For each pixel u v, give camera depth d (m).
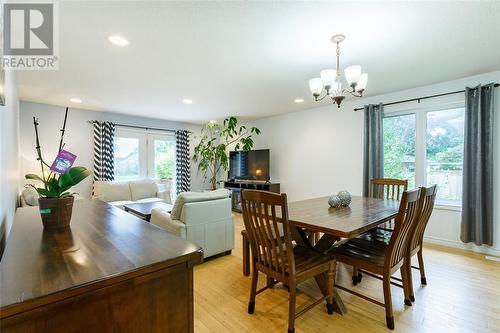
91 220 1.42
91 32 1.96
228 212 3.04
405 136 3.69
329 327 1.69
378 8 1.68
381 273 1.70
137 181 5.04
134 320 0.77
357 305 1.96
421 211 1.86
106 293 0.71
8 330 0.57
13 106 2.35
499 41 2.14
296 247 2.03
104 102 4.19
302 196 4.98
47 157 4.33
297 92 3.63
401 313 1.84
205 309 1.90
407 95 3.59
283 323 1.74
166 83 3.21
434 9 1.69
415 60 2.54
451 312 1.84
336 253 1.94
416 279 2.36
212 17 1.78
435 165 3.43
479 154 2.90
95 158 4.81
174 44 2.17
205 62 2.55
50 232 1.17
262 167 5.44
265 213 1.64
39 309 0.61
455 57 2.47
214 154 6.09
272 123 5.58
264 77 3.00
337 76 2.21
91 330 0.69
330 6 1.66
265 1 1.60
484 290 2.15
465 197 3.02
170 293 0.85
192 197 2.71
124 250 0.93
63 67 2.65
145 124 5.57
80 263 0.81
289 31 1.97
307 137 4.88
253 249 1.84
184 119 5.78
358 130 4.12
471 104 2.99
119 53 2.34
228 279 2.40
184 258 0.88
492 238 2.90
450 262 2.74
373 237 2.29
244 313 1.85
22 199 3.21
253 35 2.03
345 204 2.33
